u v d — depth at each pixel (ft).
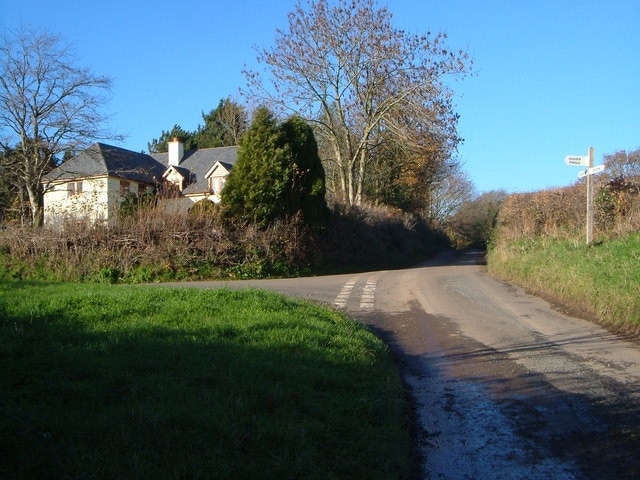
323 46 107.45
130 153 136.46
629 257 40.65
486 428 19.25
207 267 65.21
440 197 203.21
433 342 31.30
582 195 62.08
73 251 63.31
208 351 21.77
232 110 195.62
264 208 71.10
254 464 13.82
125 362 20.07
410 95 107.14
